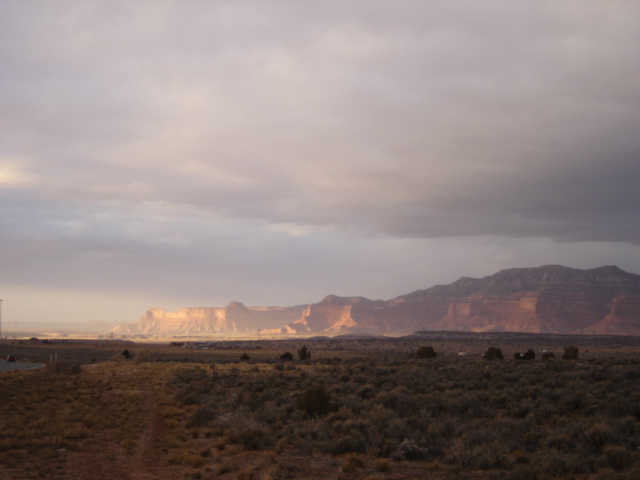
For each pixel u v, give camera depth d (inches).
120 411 1093.8
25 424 875.4
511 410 892.0
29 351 4761.3
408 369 1818.4
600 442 640.4
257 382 1561.3
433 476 565.0
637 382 1238.3
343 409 920.9
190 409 1120.2
